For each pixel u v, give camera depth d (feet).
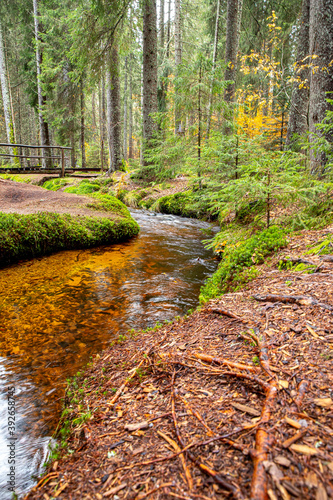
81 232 19.76
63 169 46.32
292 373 5.01
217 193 14.83
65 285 13.98
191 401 5.15
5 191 25.54
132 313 11.53
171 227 27.30
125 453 4.37
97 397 6.20
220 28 52.60
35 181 44.73
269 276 10.11
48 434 5.98
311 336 5.95
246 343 6.46
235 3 36.29
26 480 4.88
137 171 41.73
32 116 104.17
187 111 27.71
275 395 4.57
